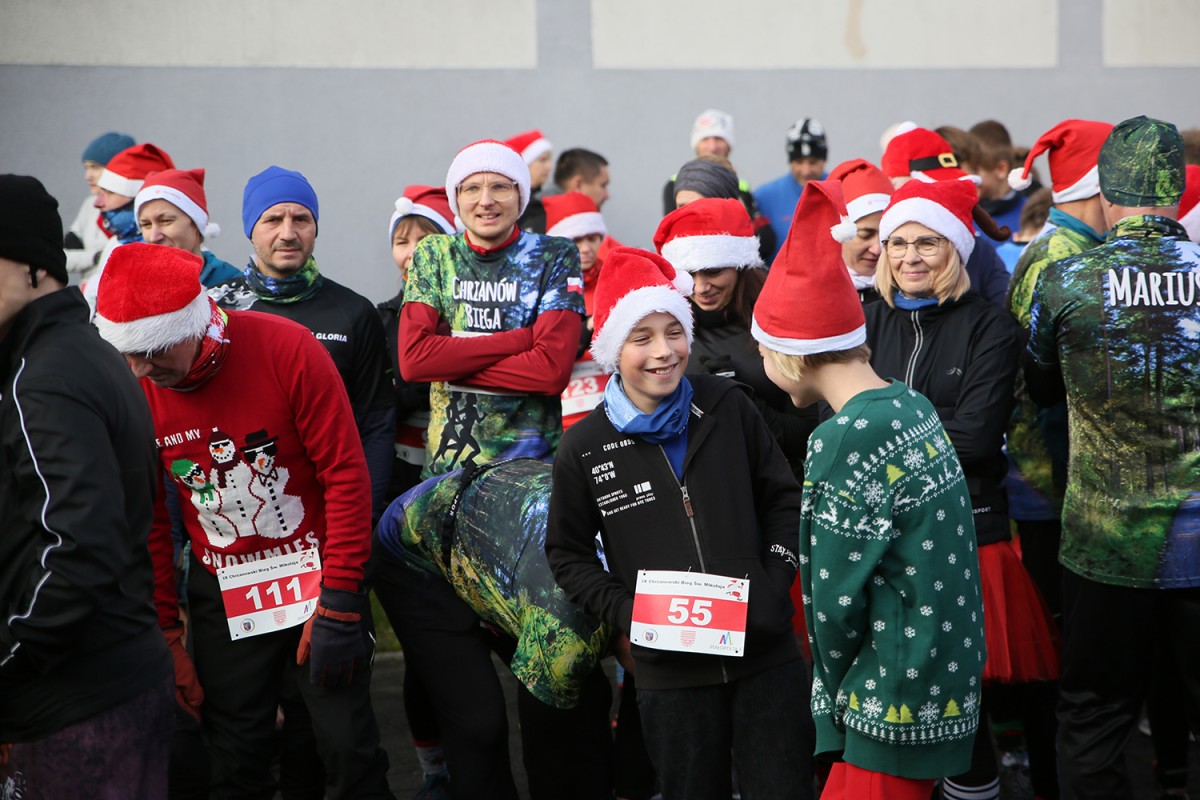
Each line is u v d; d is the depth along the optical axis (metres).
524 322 4.44
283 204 4.54
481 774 3.96
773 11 8.30
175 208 5.17
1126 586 3.60
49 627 2.75
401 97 7.93
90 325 3.02
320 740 3.74
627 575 3.37
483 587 3.79
